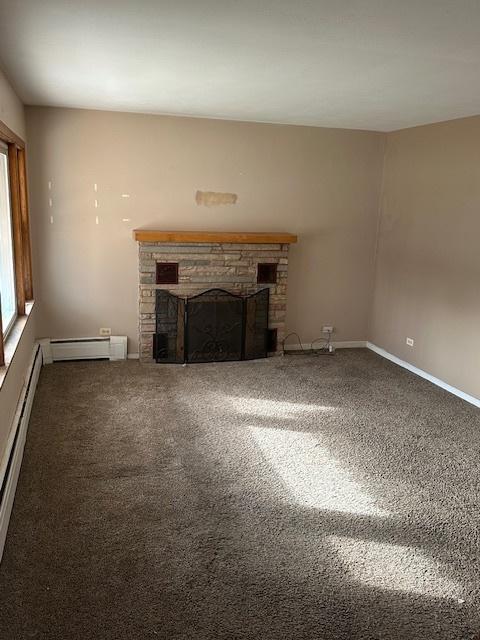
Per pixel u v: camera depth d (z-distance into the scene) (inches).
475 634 85.7
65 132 198.7
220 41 104.4
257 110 187.8
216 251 215.5
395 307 229.9
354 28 94.3
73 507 116.0
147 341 216.1
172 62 122.6
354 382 203.2
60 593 91.0
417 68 121.5
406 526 113.6
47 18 92.1
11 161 165.8
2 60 123.6
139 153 207.8
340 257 240.7
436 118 190.7
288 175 225.9
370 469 137.3
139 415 165.9
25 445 143.3
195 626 85.1
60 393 181.8
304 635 84.3
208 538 107.2
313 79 135.7
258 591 93.3
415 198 213.8
